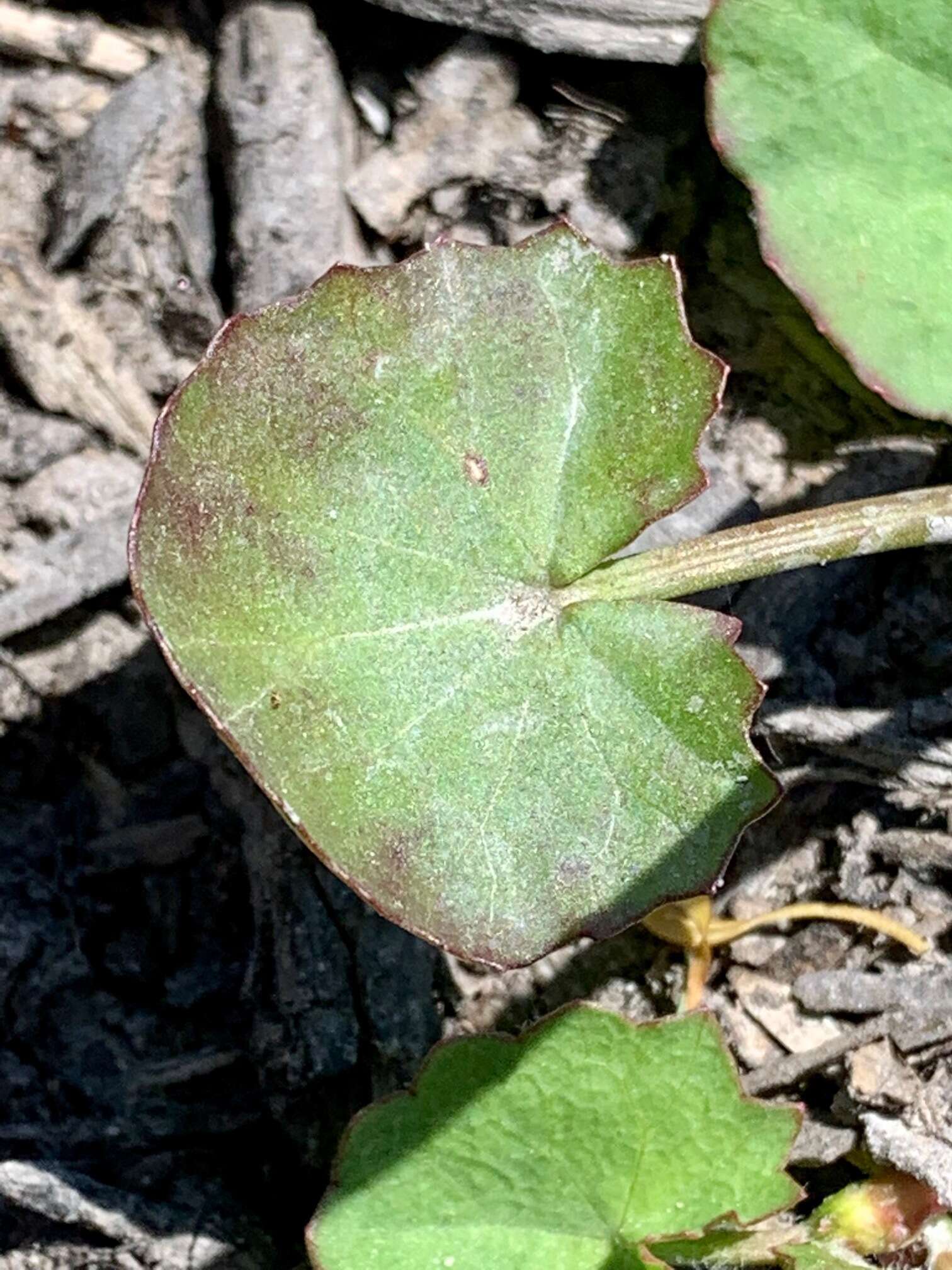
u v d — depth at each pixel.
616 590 0.08
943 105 0.09
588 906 0.08
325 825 0.07
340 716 0.08
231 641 0.07
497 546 0.08
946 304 0.09
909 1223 0.09
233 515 0.08
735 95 0.09
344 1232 0.08
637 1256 0.08
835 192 0.09
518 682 0.08
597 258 0.08
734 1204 0.08
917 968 0.09
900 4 0.08
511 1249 0.08
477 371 0.08
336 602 0.08
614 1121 0.08
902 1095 0.09
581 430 0.08
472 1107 0.08
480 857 0.08
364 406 0.08
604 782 0.08
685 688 0.08
